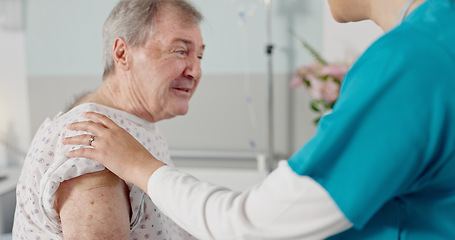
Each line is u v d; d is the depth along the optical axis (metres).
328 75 2.29
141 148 0.83
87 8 2.78
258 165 2.72
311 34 2.63
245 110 2.78
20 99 2.91
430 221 0.65
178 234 1.18
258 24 2.67
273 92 2.73
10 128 2.94
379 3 0.71
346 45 2.60
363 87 0.59
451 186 0.63
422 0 0.67
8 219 2.32
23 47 2.86
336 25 2.59
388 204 0.68
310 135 2.74
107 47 1.06
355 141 0.59
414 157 0.57
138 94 1.06
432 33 0.61
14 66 2.89
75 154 0.85
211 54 2.75
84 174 0.89
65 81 2.88
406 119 0.57
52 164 0.89
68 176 0.87
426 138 0.57
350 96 0.60
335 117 0.60
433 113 0.57
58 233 0.96
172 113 1.09
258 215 0.63
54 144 0.95
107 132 0.85
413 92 0.57
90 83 2.87
